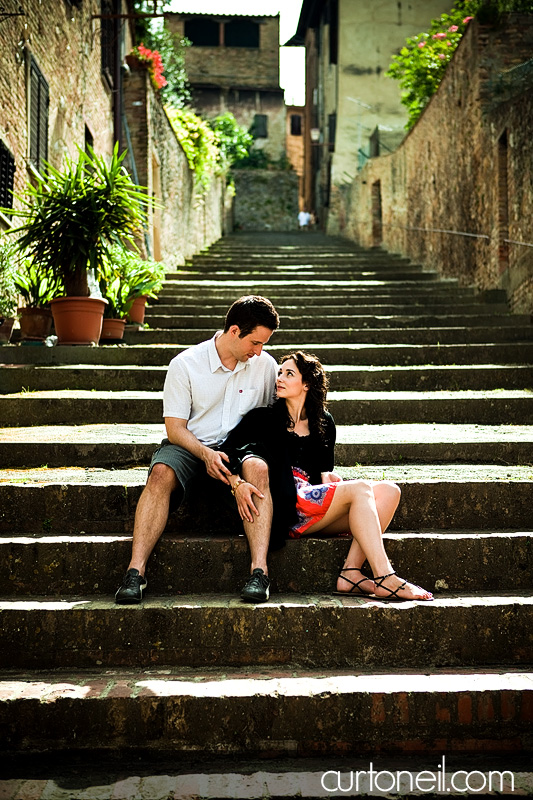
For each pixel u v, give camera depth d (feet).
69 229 22.80
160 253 41.57
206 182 59.06
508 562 11.35
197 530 12.17
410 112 50.90
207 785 8.18
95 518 12.14
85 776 8.45
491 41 34.55
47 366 21.62
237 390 11.91
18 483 12.38
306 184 102.68
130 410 18.39
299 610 10.09
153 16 37.06
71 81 33.37
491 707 9.11
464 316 28.91
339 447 15.42
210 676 9.65
